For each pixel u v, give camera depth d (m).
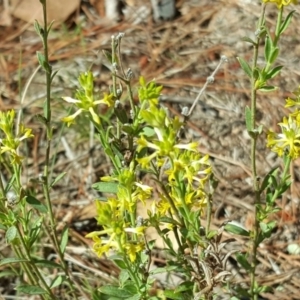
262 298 3.74
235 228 2.91
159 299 2.63
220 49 5.35
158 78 5.11
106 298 2.83
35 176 4.48
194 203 2.54
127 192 2.28
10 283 3.86
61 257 2.93
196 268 2.61
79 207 4.30
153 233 3.90
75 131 4.70
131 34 5.57
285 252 4.00
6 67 5.31
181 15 5.75
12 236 2.57
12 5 5.79
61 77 5.13
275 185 2.89
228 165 4.45
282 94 4.87
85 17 5.78
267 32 2.55
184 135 4.66
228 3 5.78
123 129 2.39
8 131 2.52
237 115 4.78
